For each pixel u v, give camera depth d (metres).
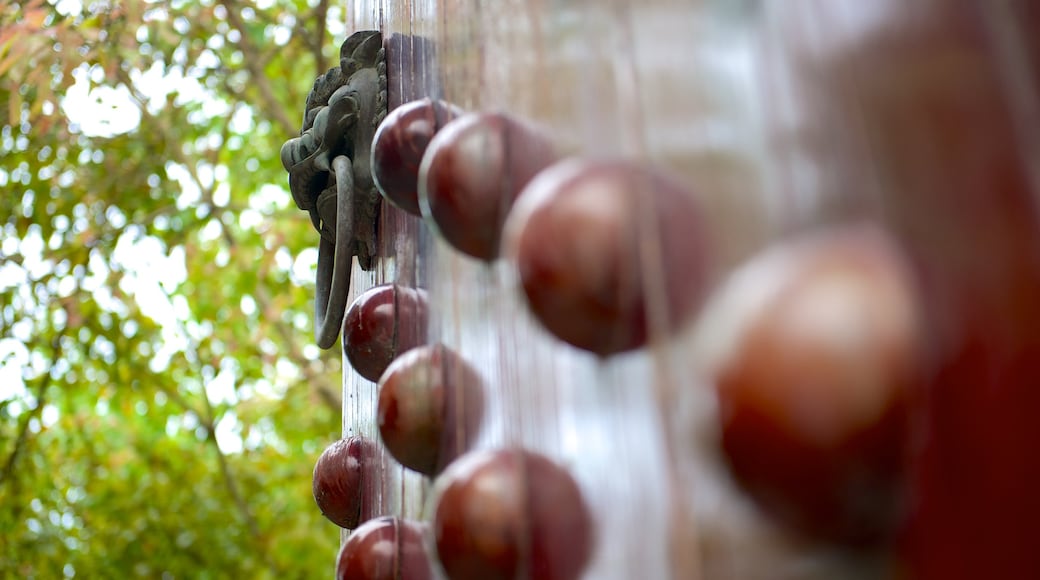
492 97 1.48
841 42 1.05
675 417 1.16
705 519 1.10
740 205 1.11
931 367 0.92
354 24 2.30
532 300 1.26
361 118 1.91
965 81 0.98
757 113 1.11
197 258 5.90
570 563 1.30
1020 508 0.88
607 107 1.30
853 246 1.00
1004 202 0.94
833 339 0.94
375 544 1.62
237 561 6.27
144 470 6.72
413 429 1.52
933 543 0.91
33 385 5.70
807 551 0.98
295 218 5.89
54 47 4.30
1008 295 0.91
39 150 5.16
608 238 1.24
